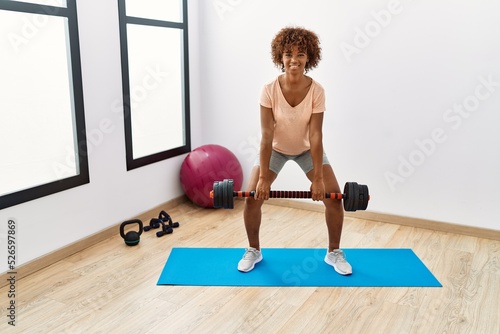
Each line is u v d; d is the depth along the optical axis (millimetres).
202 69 3570
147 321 1925
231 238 2846
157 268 2424
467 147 2803
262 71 3334
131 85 3020
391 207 3104
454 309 2020
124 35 2797
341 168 3191
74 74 2479
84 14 2502
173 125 3455
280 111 2146
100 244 2734
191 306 2043
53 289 2188
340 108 3100
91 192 2689
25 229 2301
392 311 2004
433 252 2639
